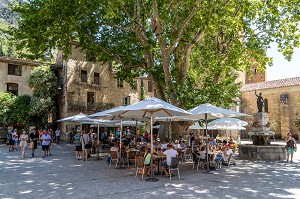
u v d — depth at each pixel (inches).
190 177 420.5
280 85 1596.9
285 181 388.2
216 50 788.6
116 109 457.1
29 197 295.6
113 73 1529.3
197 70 840.9
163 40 627.2
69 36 666.8
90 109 1407.5
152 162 411.2
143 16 674.8
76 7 602.2
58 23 606.9
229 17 656.4
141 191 324.8
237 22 669.9
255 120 710.5
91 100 1448.1
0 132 1202.0
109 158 562.9
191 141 846.5
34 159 638.5
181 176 429.7
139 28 653.3
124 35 763.4
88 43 738.2
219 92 677.3
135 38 755.4
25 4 663.8
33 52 674.2
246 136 1742.1
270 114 1651.1
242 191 326.0
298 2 626.2
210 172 466.6
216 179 404.2
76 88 1369.3
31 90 1339.8
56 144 1163.9
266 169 499.2
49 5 586.9
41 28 621.3
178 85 682.2
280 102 1578.5
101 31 756.6
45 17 585.9
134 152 525.3
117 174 443.5
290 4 633.6
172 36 620.1
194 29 634.8
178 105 644.1
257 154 651.5
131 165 545.6
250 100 1761.8
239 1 657.0
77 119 699.4
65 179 398.0
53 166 528.7
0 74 1259.2
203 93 673.6
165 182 380.5
